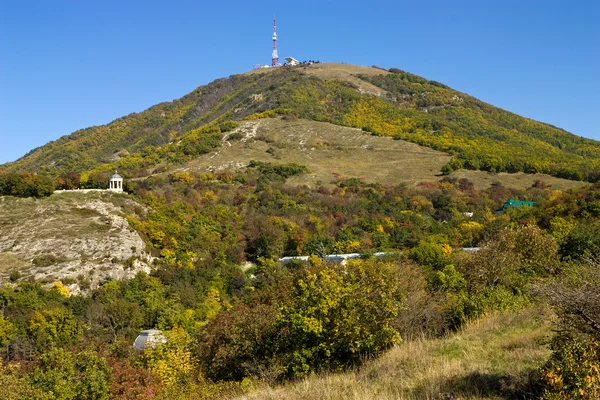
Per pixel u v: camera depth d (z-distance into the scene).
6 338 29.00
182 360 15.06
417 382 7.91
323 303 11.22
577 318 6.67
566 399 5.63
